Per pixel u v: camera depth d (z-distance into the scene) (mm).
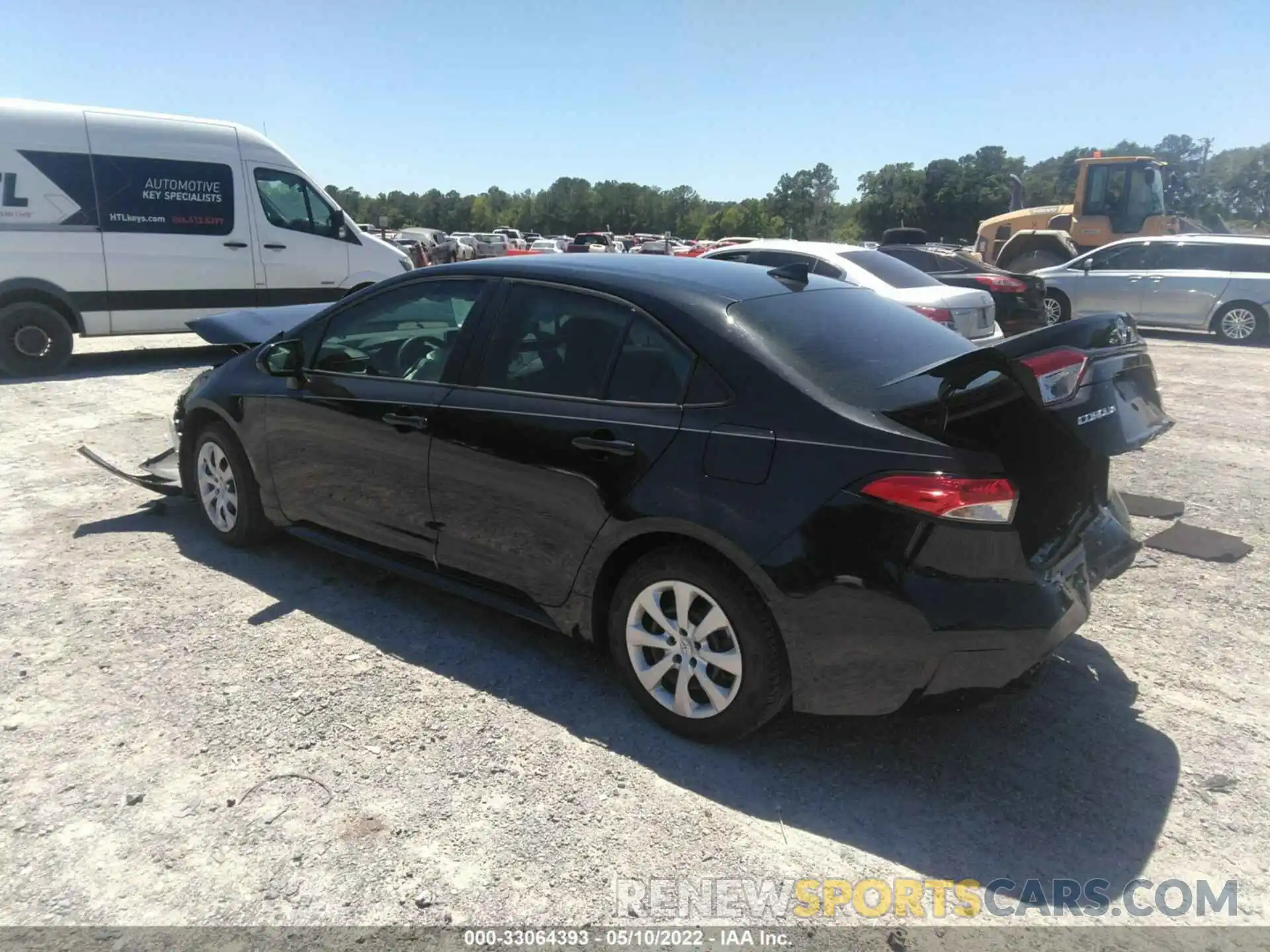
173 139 9992
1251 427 7887
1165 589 4375
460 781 2816
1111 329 2877
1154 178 17953
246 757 2902
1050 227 19438
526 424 3303
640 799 2758
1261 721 3234
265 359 4141
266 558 4598
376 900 2326
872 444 2672
